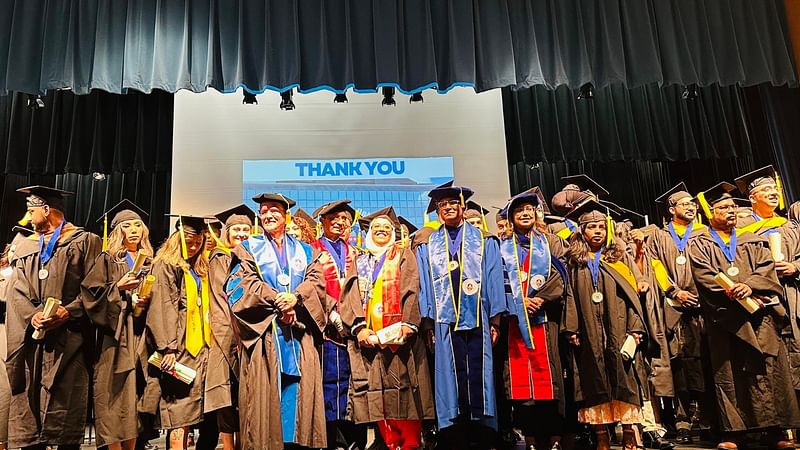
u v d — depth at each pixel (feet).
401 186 25.32
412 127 25.70
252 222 14.99
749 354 13.29
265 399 11.73
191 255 13.79
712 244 14.17
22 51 21.74
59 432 11.60
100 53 21.74
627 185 29.60
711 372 14.33
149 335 12.71
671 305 15.05
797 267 14.34
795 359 14.06
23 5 22.09
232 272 12.67
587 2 23.71
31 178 27.53
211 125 25.21
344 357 13.02
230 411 12.88
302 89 22.25
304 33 22.56
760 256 13.80
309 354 12.26
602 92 27.71
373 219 14.16
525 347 12.90
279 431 11.68
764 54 23.54
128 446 13.03
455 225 13.57
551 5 23.49
